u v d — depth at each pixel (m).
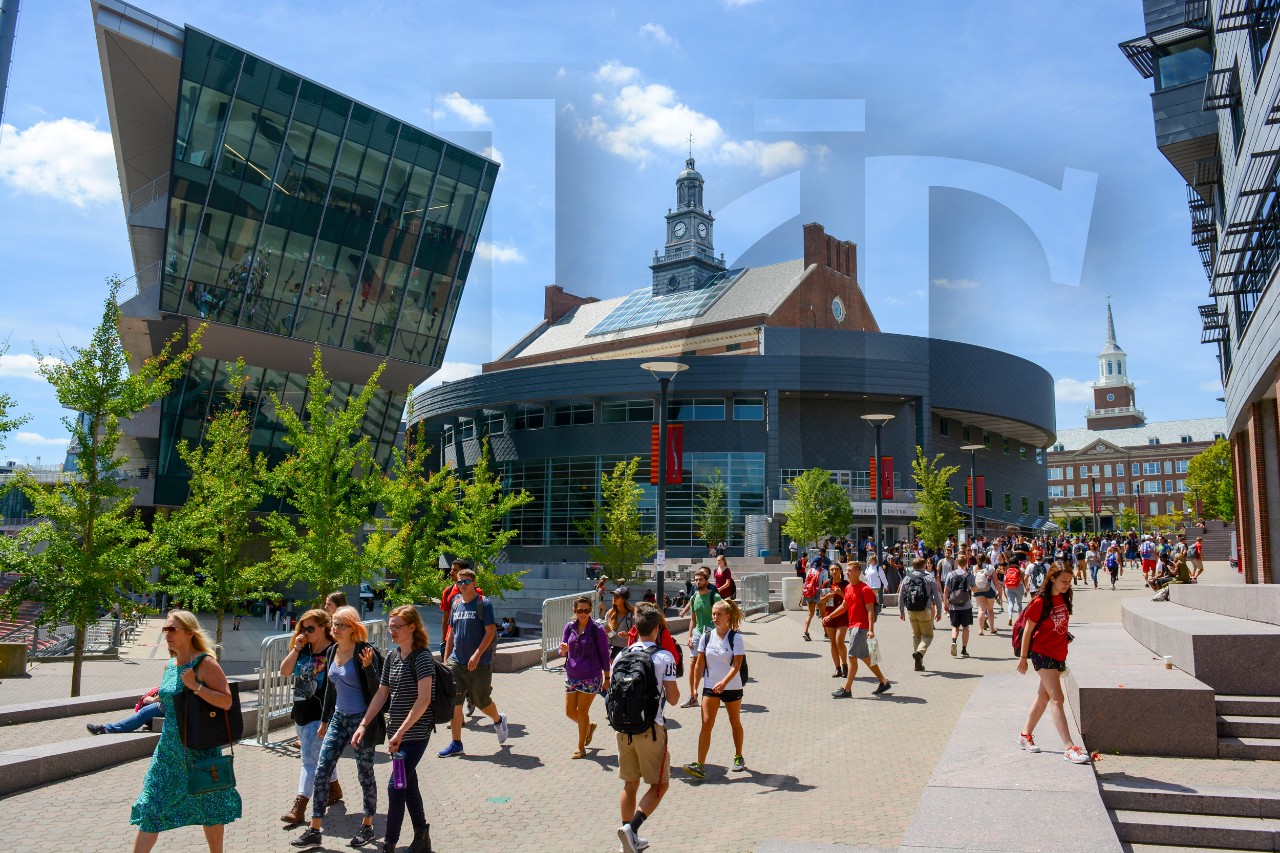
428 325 43.19
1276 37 18.86
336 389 44.34
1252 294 24.91
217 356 39.94
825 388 56.62
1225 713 8.48
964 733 8.93
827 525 47.47
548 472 61.00
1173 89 30.34
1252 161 22.70
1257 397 25.77
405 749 6.61
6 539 16.33
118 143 39.50
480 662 10.06
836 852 5.79
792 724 11.32
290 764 9.45
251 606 43.41
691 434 57.16
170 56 33.78
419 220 41.19
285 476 19.33
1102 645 12.80
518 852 6.81
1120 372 154.50
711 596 13.12
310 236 38.16
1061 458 142.88
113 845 6.65
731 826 7.32
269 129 35.81
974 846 5.67
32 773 8.26
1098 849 5.57
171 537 17.47
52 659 25.81
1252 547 32.75
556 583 42.28
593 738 10.74
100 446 16.94
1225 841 6.34
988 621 20.92
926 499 48.66
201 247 35.62
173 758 5.76
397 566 22.00
